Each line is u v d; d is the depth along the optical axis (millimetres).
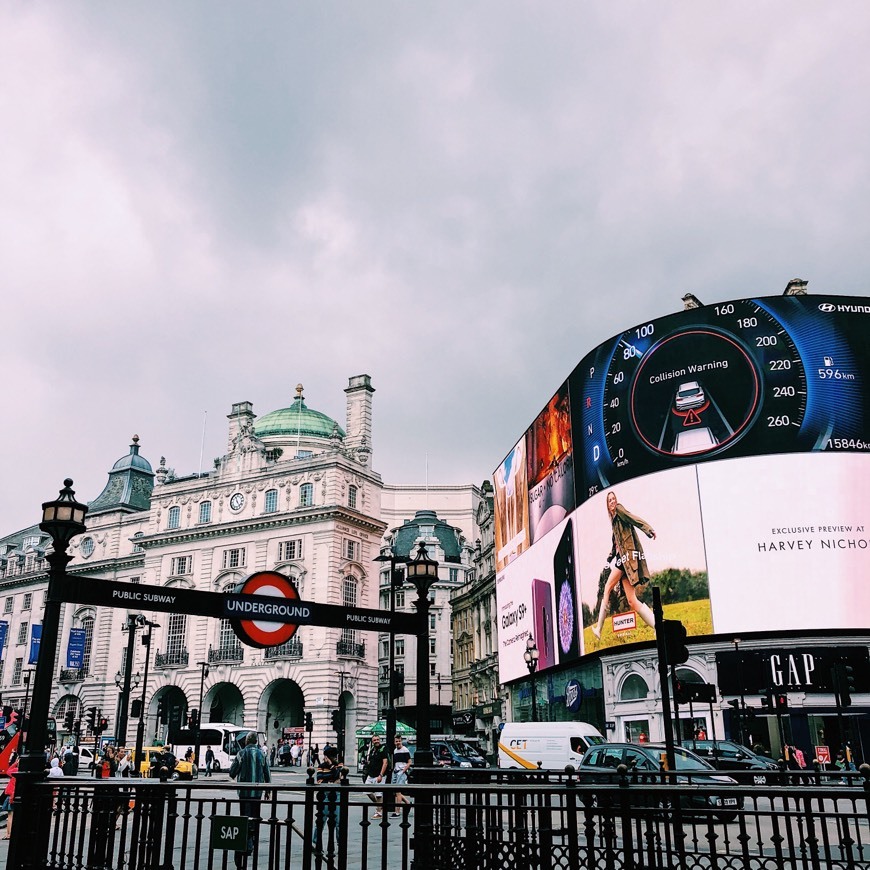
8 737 22312
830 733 38562
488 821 9383
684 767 18781
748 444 42062
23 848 9867
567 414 51594
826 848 7277
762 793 6926
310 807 8617
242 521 72125
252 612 12250
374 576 72188
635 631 43250
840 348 42594
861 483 40781
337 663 65938
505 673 61875
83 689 77688
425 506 117062
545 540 54375
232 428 77438
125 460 90375
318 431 81250
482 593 74938
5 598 90750
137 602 11289
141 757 38875
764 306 43719
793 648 39406
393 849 15078
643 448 45000
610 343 48219
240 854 10234
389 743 20672
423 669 13727
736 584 40625
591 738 33031
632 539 44406
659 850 7930
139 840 9422
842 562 39750
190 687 70062
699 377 44000
